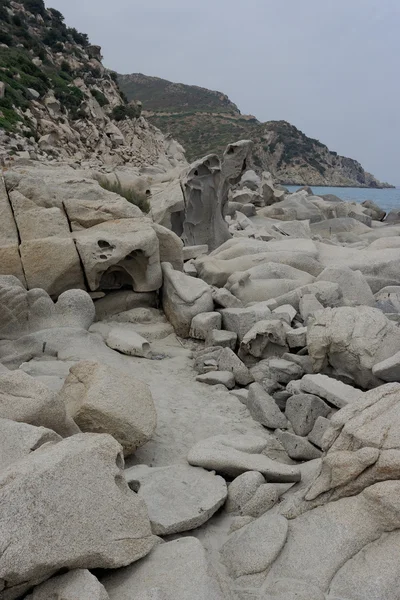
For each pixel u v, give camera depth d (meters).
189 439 4.61
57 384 4.98
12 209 7.27
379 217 21.30
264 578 2.94
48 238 7.13
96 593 2.41
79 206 7.86
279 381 5.75
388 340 5.52
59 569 2.50
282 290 8.05
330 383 5.00
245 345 6.30
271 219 17.34
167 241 8.26
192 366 6.34
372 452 3.18
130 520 2.80
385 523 3.05
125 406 4.03
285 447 4.52
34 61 38.44
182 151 42.16
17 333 6.30
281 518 3.28
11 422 3.24
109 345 6.58
